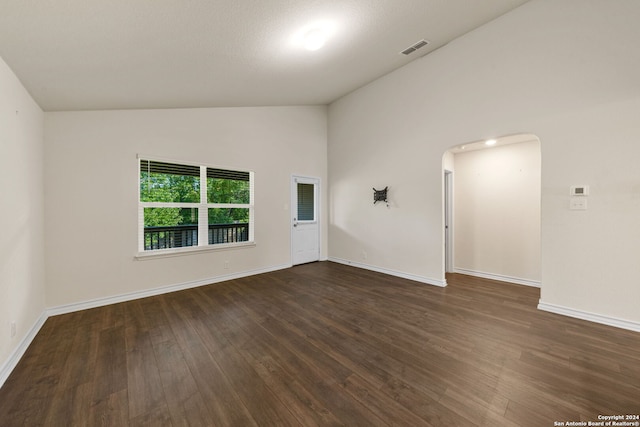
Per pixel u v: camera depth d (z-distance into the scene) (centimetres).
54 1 132
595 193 257
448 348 217
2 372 179
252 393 166
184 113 380
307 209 554
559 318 271
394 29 301
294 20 222
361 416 146
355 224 517
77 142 300
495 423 140
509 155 412
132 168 337
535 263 388
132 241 337
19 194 218
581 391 164
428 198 397
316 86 429
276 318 280
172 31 187
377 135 470
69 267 297
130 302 329
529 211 393
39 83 223
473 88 340
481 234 443
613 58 245
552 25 278
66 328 257
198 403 157
